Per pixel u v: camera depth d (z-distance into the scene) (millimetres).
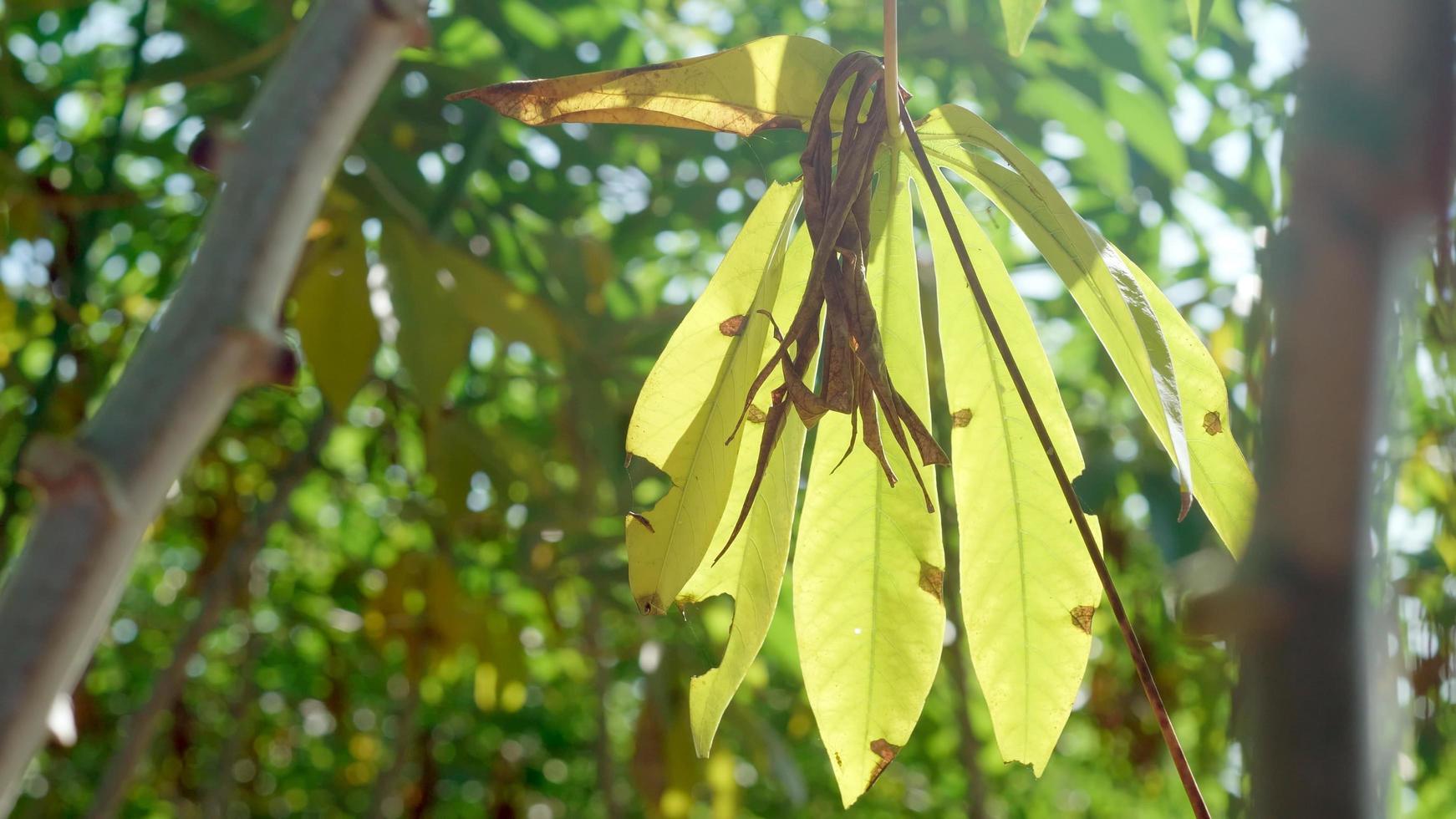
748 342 458
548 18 1003
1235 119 1109
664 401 464
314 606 1988
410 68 944
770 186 455
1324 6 392
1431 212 385
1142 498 1146
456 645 1235
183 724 1906
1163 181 1062
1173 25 1046
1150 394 435
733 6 1133
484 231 1048
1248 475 461
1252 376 486
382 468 1469
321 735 2746
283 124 432
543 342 745
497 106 443
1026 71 1011
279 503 1202
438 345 727
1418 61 385
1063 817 2887
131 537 400
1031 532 492
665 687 1205
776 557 487
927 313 999
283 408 1471
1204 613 388
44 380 1055
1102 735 1534
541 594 1281
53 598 390
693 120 451
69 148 1120
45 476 394
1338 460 380
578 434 1128
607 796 1416
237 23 1055
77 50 1215
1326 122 389
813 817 2883
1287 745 376
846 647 496
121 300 1173
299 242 432
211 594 1100
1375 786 375
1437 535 621
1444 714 544
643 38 1030
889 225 470
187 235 1181
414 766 2654
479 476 1349
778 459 480
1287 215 394
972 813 1264
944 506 1179
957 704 1390
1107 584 421
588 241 1003
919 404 483
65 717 397
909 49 1017
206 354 412
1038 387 485
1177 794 2494
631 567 464
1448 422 545
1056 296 1275
